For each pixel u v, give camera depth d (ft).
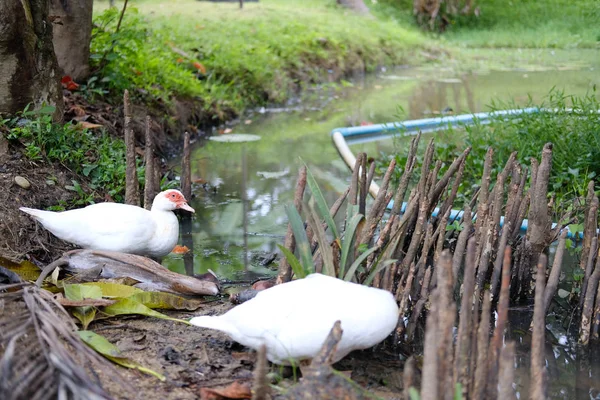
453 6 56.65
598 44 46.47
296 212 11.61
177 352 10.92
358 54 43.60
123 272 13.08
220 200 19.63
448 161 22.04
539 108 21.90
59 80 18.03
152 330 11.66
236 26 38.99
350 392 8.75
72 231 13.52
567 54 50.70
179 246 16.29
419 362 11.44
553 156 19.49
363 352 11.73
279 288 10.42
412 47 49.08
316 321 9.80
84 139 18.12
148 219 14.07
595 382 11.26
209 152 24.58
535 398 8.44
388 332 10.38
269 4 50.42
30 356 8.68
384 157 23.17
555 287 12.51
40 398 7.93
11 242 13.92
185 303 12.64
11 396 7.61
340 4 55.16
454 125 26.96
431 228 12.82
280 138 27.04
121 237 13.65
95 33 25.38
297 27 42.47
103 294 12.05
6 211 14.46
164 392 9.66
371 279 11.39
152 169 16.46
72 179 16.61
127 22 29.40
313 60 39.37
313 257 12.65
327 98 35.42
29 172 15.89
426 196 13.19
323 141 26.66
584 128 20.13
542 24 58.29
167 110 25.02
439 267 8.01
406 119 30.12
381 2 60.54
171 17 38.14
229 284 14.26
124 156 18.95
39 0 17.08
